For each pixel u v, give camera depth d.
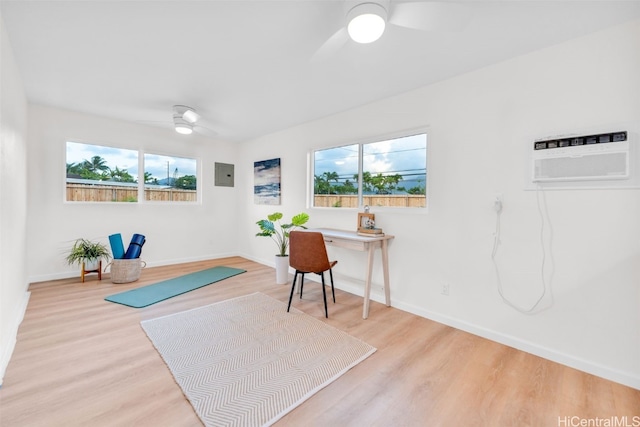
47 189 3.46
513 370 1.83
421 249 2.69
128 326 2.35
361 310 2.80
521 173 2.09
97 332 2.23
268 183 4.58
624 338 1.72
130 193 4.17
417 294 2.72
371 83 2.62
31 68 2.39
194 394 1.54
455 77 2.44
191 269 4.27
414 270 2.74
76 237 3.69
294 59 2.20
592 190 1.82
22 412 1.38
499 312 2.21
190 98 3.04
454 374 1.78
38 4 1.60
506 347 2.13
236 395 1.54
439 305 2.56
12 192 2.21
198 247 4.89
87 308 2.70
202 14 1.68
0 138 1.76
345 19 1.48
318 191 3.86
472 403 1.53
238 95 2.94
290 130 4.20
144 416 1.38
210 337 2.19
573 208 1.88
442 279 2.54
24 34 1.90
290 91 2.82
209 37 1.92
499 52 2.05
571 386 1.68
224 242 5.22
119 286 3.37
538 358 1.99
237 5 1.59
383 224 3.01
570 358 1.89
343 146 3.49
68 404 1.44
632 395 1.61
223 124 4.05
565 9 1.58
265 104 3.20
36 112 3.35
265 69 2.37
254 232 4.96
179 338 2.16
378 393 1.59
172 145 4.53
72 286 3.32
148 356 1.91
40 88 2.83
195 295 3.15
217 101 3.12
